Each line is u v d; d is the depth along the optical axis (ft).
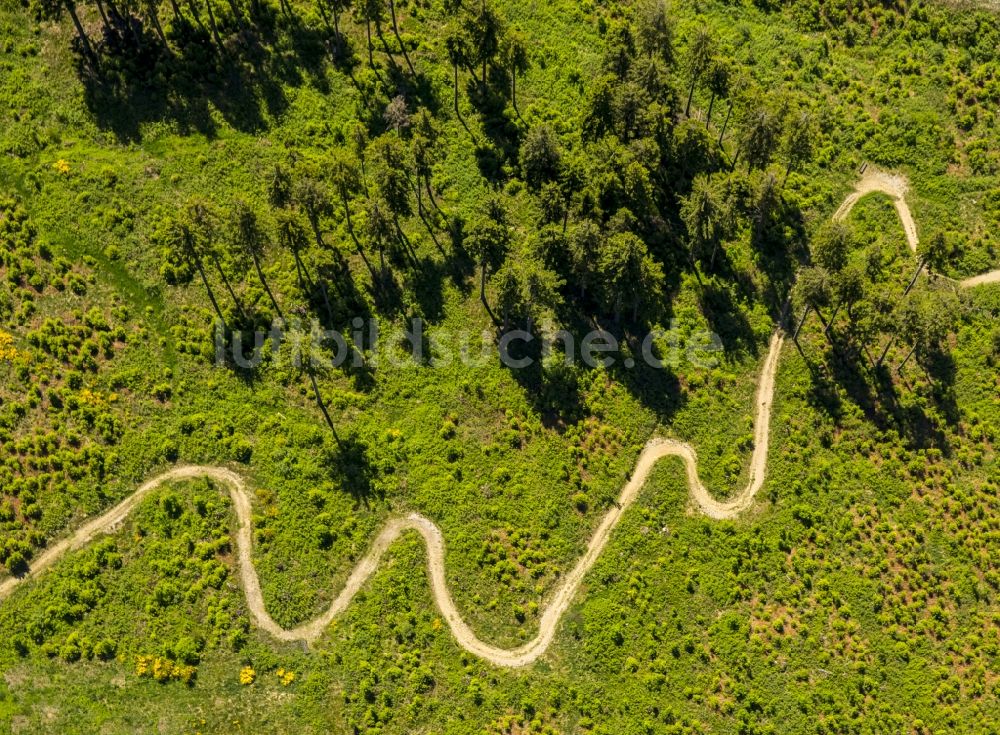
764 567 231.30
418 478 234.99
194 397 235.81
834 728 210.18
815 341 266.57
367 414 242.17
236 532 222.48
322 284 247.09
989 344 267.80
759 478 246.06
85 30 274.57
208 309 245.86
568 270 263.49
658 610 223.51
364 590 220.23
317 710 204.03
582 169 267.18
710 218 264.72
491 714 208.03
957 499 244.63
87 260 246.27
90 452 223.10
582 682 213.87
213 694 203.21
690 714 210.38
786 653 219.41
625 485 242.58
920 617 227.61
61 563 212.02
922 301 256.11
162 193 258.57
